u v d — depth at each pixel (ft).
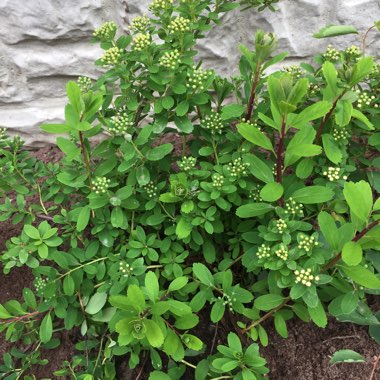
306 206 1.24
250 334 1.17
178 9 1.27
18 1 1.62
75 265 1.21
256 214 1.07
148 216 1.30
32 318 1.35
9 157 1.35
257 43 1.08
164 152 1.17
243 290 1.07
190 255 1.42
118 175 1.31
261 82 1.26
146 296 1.06
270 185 1.00
